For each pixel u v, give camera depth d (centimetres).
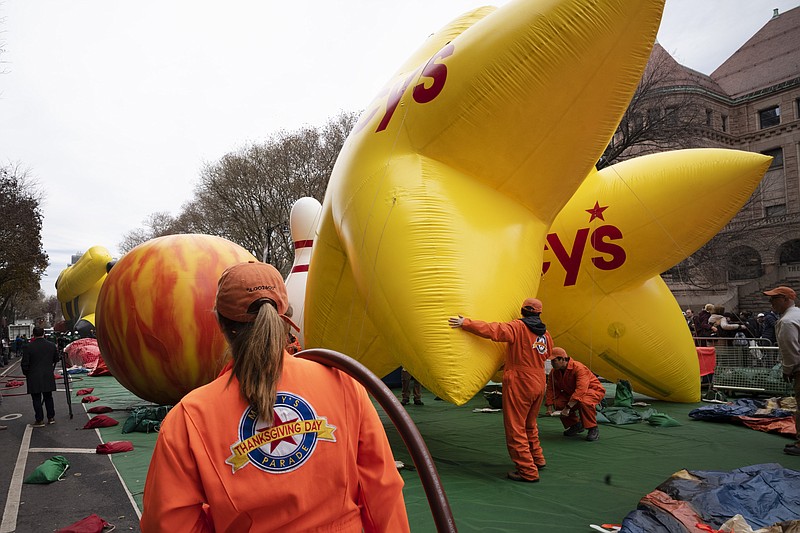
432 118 560
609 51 506
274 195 3203
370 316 558
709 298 3294
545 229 614
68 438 776
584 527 399
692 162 786
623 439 694
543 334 533
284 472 130
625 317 852
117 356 852
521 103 530
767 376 988
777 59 3934
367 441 146
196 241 909
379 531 143
